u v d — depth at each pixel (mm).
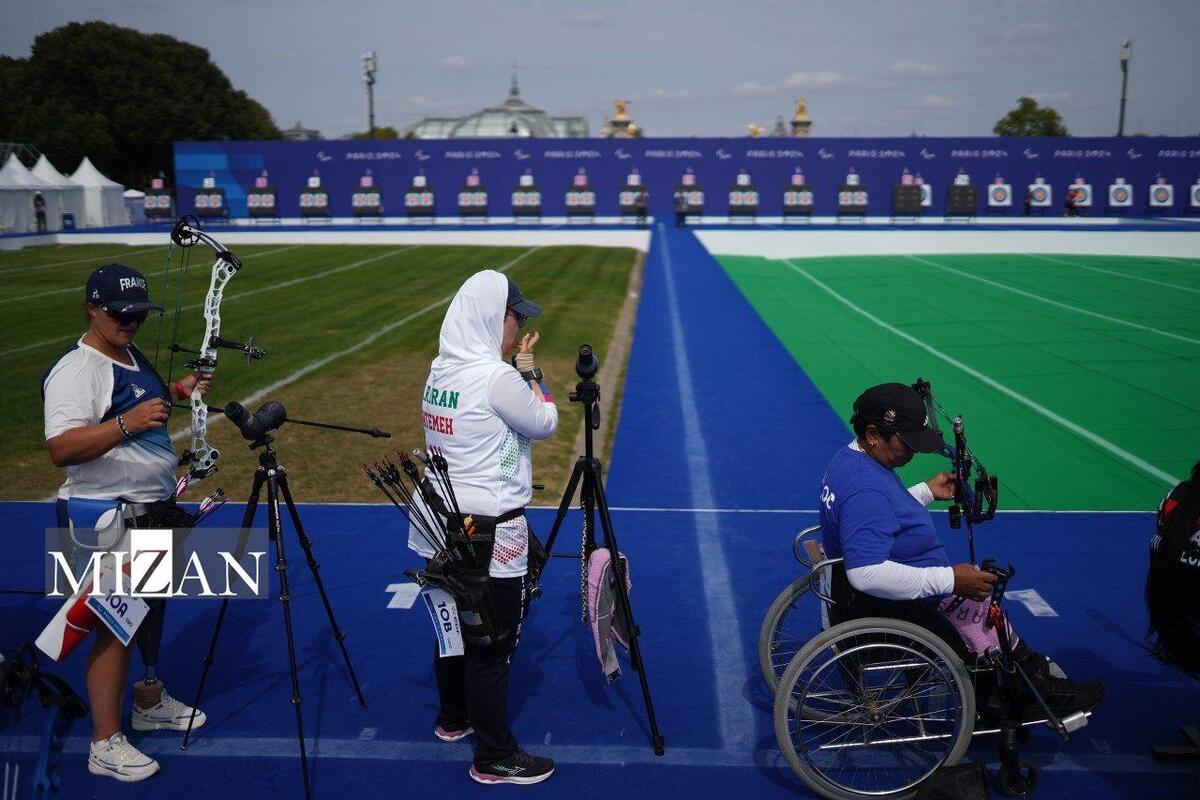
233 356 12352
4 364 11906
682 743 3996
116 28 57812
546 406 3723
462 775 3783
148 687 4062
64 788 3680
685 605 5277
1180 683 4406
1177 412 9680
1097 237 31047
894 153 42844
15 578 5578
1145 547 6062
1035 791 3645
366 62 48844
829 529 3783
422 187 41719
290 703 4285
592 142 43719
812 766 3574
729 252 28078
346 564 5809
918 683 3678
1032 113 72750
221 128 62688
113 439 3465
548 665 4637
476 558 3500
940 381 11133
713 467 7832
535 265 24000
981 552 5977
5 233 33594
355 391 10523
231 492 7184
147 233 34531
